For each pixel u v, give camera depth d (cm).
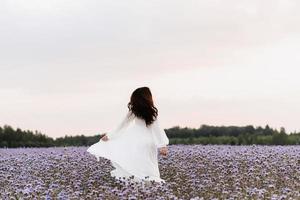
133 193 909
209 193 937
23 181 1071
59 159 1433
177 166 1266
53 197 898
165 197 873
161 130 1100
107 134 1107
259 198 863
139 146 1081
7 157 1507
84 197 921
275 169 1151
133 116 1108
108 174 1177
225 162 1316
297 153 1450
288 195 870
